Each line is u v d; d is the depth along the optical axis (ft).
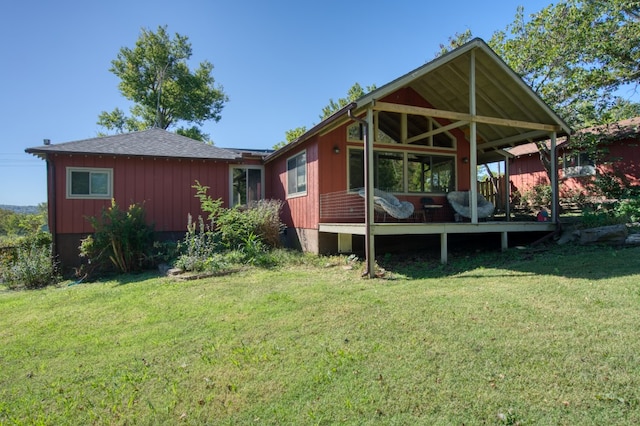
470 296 15.17
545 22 42.01
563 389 8.09
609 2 38.34
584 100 41.81
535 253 24.21
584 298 13.70
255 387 9.05
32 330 14.40
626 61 38.68
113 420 8.13
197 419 7.97
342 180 30.73
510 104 29.53
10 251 32.50
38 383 10.05
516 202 50.47
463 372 9.05
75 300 19.07
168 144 38.93
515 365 9.19
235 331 12.91
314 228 30.25
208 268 24.80
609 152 39.93
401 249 31.73
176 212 36.42
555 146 28.43
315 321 13.37
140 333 13.35
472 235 34.14
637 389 7.86
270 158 39.24
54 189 31.86
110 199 33.88
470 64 25.52
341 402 8.20
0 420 8.44
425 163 34.27
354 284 19.27
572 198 42.39
